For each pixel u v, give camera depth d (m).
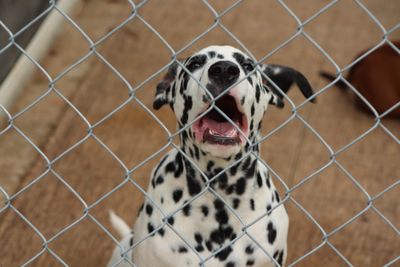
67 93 6.41
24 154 5.70
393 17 7.65
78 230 4.95
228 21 7.48
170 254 3.42
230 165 3.08
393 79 6.16
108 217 5.07
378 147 5.86
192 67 3.31
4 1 6.09
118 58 6.88
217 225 3.43
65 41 7.19
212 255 3.17
